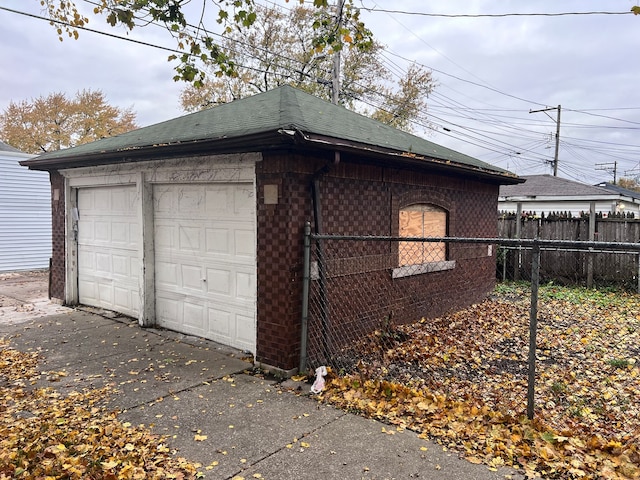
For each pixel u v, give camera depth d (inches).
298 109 224.8
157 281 272.7
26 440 132.1
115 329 267.9
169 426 145.9
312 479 116.6
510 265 470.3
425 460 125.3
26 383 183.2
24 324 280.7
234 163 213.3
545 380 199.0
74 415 152.5
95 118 1211.9
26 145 1154.7
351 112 306.2
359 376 185.2
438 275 310.2
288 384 183.8
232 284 228.8
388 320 254.8
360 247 235.3
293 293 193.0
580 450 129.0
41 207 596.1
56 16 228.4
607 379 200.4
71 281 337.1
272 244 196.9
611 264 422.9
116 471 117.3
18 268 573.9
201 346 234.5
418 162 242.2
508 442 133.3
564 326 293.6
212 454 128.6
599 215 449.7
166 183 257.3
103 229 312.5
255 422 149.2
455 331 277.7
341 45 235.0
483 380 198.4
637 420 158.7
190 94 1026.7
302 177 194.4
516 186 812.6
